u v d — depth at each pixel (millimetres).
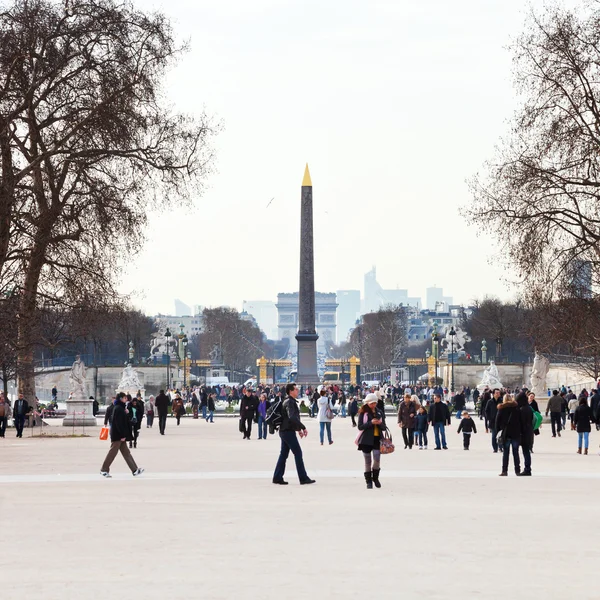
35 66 108625
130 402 93062
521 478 62094
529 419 63344
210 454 84375
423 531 39750
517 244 111375
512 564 32906
